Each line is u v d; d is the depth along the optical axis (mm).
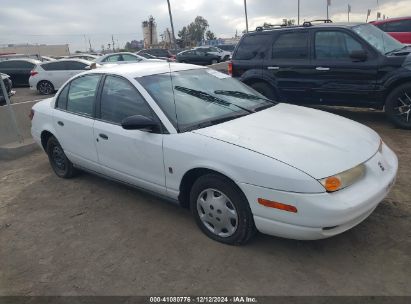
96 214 4418
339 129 3688
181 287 3062
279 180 2988
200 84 4445
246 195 3178
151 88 4082
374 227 3625
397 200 4098
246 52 8305
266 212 3102
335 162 3084
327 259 3234
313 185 2912
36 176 5895
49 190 5266
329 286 2928
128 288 3115
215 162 3326
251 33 8258
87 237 3947
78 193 5055
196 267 3279
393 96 6645
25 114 7500
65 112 5082
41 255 3713
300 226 2984
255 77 8156
